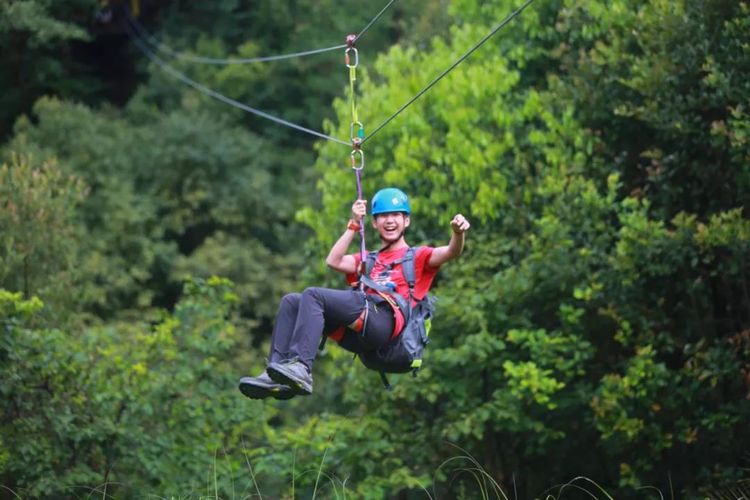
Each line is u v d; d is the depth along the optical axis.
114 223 46.38
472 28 30.66
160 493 26.22
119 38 61.62
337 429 28.19
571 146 29.02
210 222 51.28
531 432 28.97
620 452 27.50
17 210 32.03
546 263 26.78
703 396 26.45
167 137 50.00
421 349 14.37
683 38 26.42
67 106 49.50
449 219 29.05
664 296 27.94
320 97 56.50
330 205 30.88
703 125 26.23
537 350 26.39
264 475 30.58
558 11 30.77
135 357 28.19
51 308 30.58
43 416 26.25
